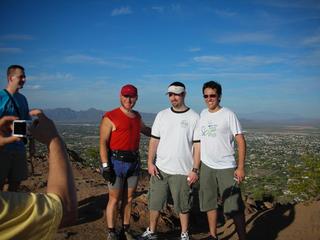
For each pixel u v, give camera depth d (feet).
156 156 14.38
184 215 14.17
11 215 2.84
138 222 16.69
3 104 12.52
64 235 14.08
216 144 13.80
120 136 13.42
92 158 38.99
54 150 3.48
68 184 3.33
